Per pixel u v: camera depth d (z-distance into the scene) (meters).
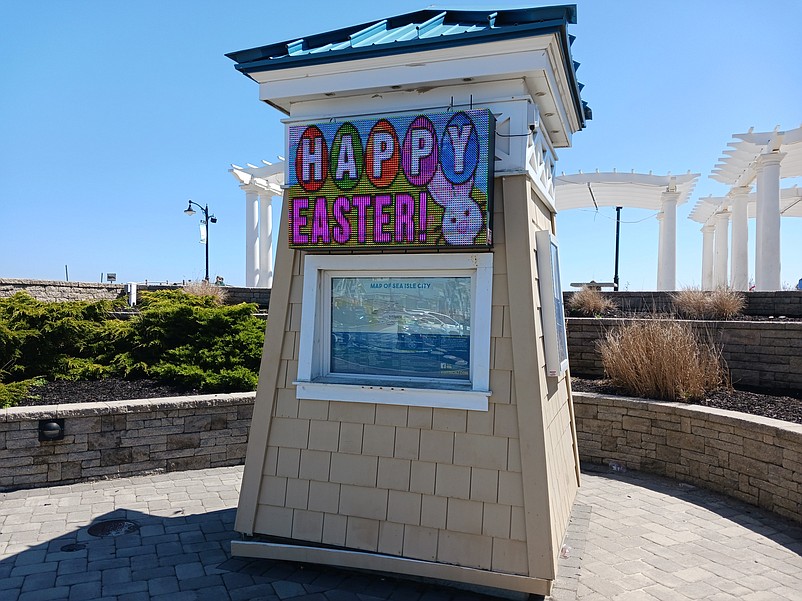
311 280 4.31
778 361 7.79
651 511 5.41
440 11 4.54
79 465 6.03
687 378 7.08
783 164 17.55
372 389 4.06
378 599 3.70
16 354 7.72
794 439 5.13
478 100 3.97
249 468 4.32
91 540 4.58
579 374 9.05
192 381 7.54
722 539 4.76
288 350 4.36
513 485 3.72
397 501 3.95
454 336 4.11
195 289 13.51
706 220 24.83
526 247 3.85
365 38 4.30
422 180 3.82
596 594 3.78
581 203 21.66
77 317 8.73
